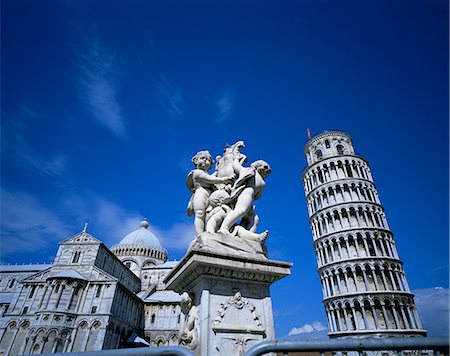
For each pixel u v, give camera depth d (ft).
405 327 141.18
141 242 301.63
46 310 159.53
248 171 19.76
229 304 14.49
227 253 15.17
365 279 151.94
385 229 169.68
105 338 163.22
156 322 221.25
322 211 184.03
